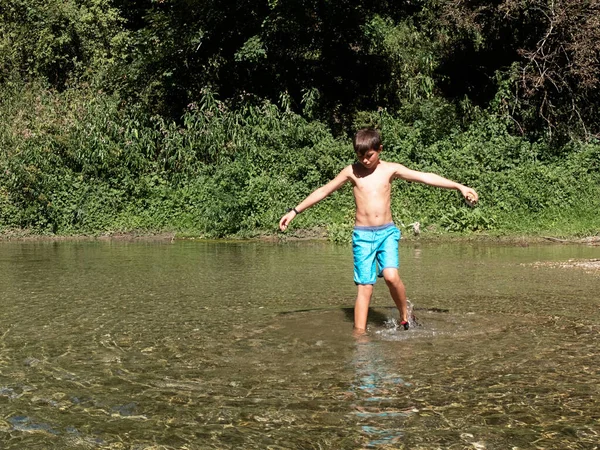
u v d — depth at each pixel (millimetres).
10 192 14227
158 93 17609
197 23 17094
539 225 13164
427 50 19078
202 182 14359
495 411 2969
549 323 4828
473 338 4367
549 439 2666
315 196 5047
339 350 4062
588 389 3268
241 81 18109
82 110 16141
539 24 16750
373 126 16859
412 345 4180
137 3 20922
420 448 2580
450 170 14039
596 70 15461
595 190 13984
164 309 5492
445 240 12188
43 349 4133
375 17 19156
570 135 15633
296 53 18594
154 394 3232
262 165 14469
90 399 3166
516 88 15945
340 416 2914
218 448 2592
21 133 15594
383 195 4809
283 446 2605
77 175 14500
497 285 6734
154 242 12672
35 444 2645
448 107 15883
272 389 3291
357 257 4766
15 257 9859
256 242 12477
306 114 17266
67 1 20531
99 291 6484
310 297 6094
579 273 7648
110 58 19672
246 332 4590
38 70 19672
